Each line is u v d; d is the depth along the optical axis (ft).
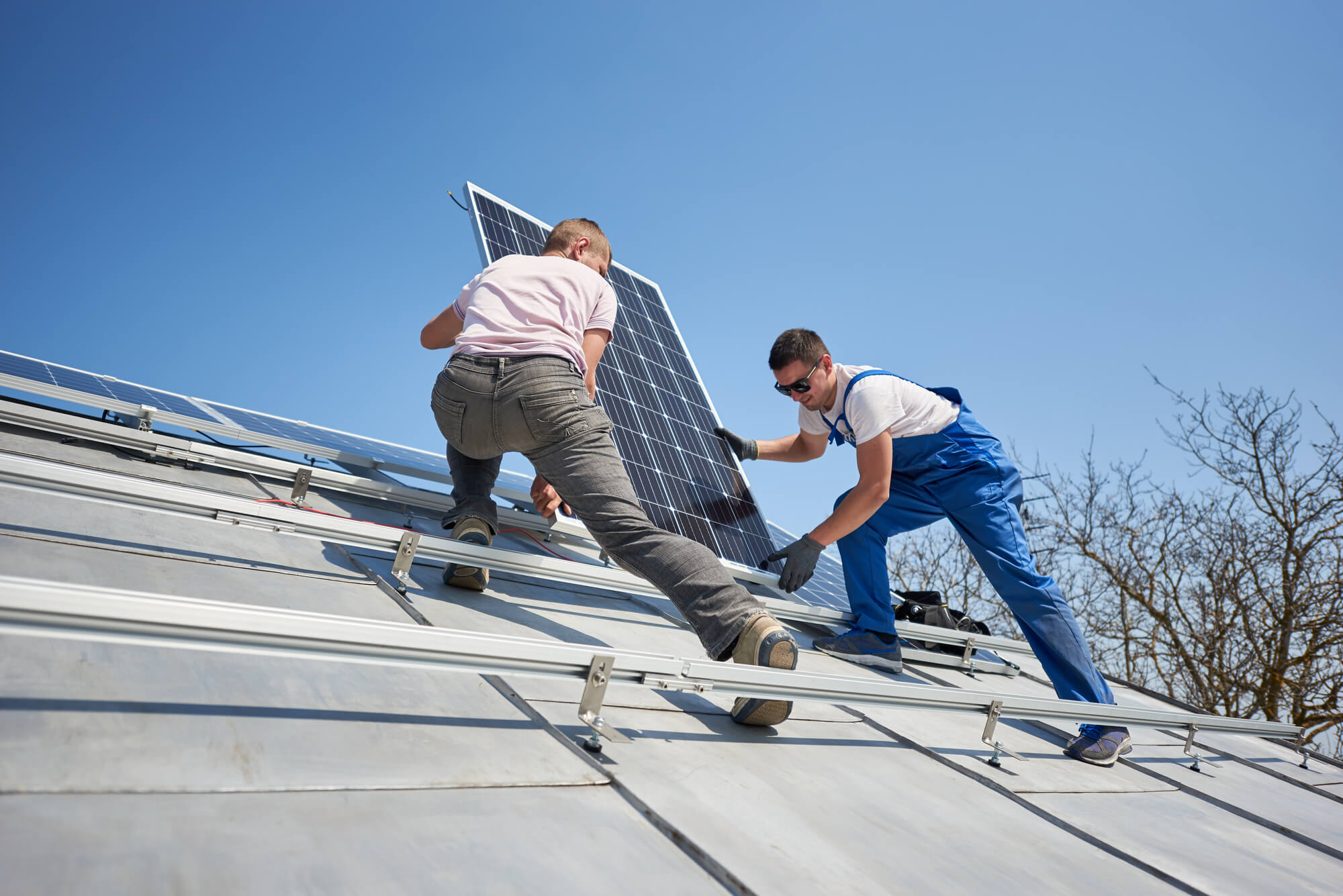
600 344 8.21
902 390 11.09
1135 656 40.14
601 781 4.96
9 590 3.66
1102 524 42.34
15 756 3.50
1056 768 8.57
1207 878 6.28
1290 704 36.42
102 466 9.86
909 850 5.29
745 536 13.44
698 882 4.12
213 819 3.48
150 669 4.73
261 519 7.30
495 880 3.61
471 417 7.43
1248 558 38.24
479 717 5.44
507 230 13.23
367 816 3.85
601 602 10.33
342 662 5.22
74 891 2.80
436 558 8.00
